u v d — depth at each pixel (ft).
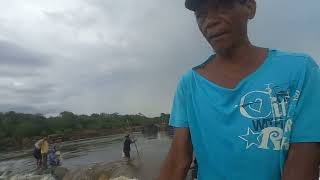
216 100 2.32
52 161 32.76
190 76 2.51
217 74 2.39
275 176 2.15
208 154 2.34
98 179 22.95
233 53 2.35
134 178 21.27
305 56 2.25
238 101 2.24
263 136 2.15
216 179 2.30
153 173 22.02
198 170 2.46
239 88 2.25
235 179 2.21
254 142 2.16
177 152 2.56
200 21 2.41
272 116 2.16
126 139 30.53
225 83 2.34
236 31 2.31
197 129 2.42
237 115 2.23
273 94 2.18
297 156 2.14
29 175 28.91
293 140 2.15
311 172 2.13
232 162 2.22
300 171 2.12
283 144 2.13
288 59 2.24
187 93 2.50
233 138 2.21
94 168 24.14
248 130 2.18
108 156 44.83
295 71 2.20
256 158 2.16
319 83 2.21
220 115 2.28
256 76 2.24
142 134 83.25
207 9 2.35
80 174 23.80
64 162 39.42
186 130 2.54
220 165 2.27
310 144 2.13
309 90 2.18
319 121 2.15
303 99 2.16
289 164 2.14
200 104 2.39
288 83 2.19
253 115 2.19
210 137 2.31
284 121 2.14
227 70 2.36
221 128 2.26
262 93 2.20
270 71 2.23
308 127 2.13
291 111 2.14
